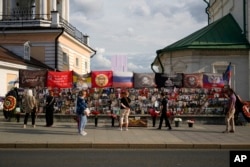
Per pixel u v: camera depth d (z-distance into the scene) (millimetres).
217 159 11617
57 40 40000
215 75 22312
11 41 37438
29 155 12352
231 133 17750
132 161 11172
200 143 14508
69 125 20688
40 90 22922
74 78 22766
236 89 25812
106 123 21578
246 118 21141
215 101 22281
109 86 22438
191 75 22328
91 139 15438
